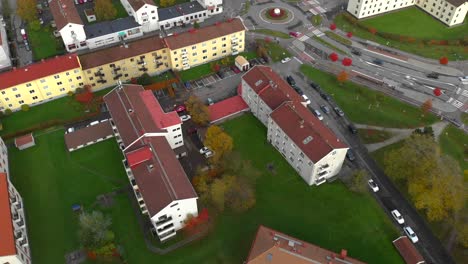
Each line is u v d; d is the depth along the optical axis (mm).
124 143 104750
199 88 137250
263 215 101812
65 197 106125
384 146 118250
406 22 166250
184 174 97500
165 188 91875
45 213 102688
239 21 145125
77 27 147750
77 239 97688
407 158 102312
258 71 122562
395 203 104250
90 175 111188
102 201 105000
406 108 129750
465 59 148875
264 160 114062
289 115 108125
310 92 135500
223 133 108625
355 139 120500
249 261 82062
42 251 95500
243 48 150750
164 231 93750
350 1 167875
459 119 126312
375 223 100125
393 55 150625
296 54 150750
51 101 133250
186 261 93625
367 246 95875
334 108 129000
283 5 176750
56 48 155125
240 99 130000
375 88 136750
